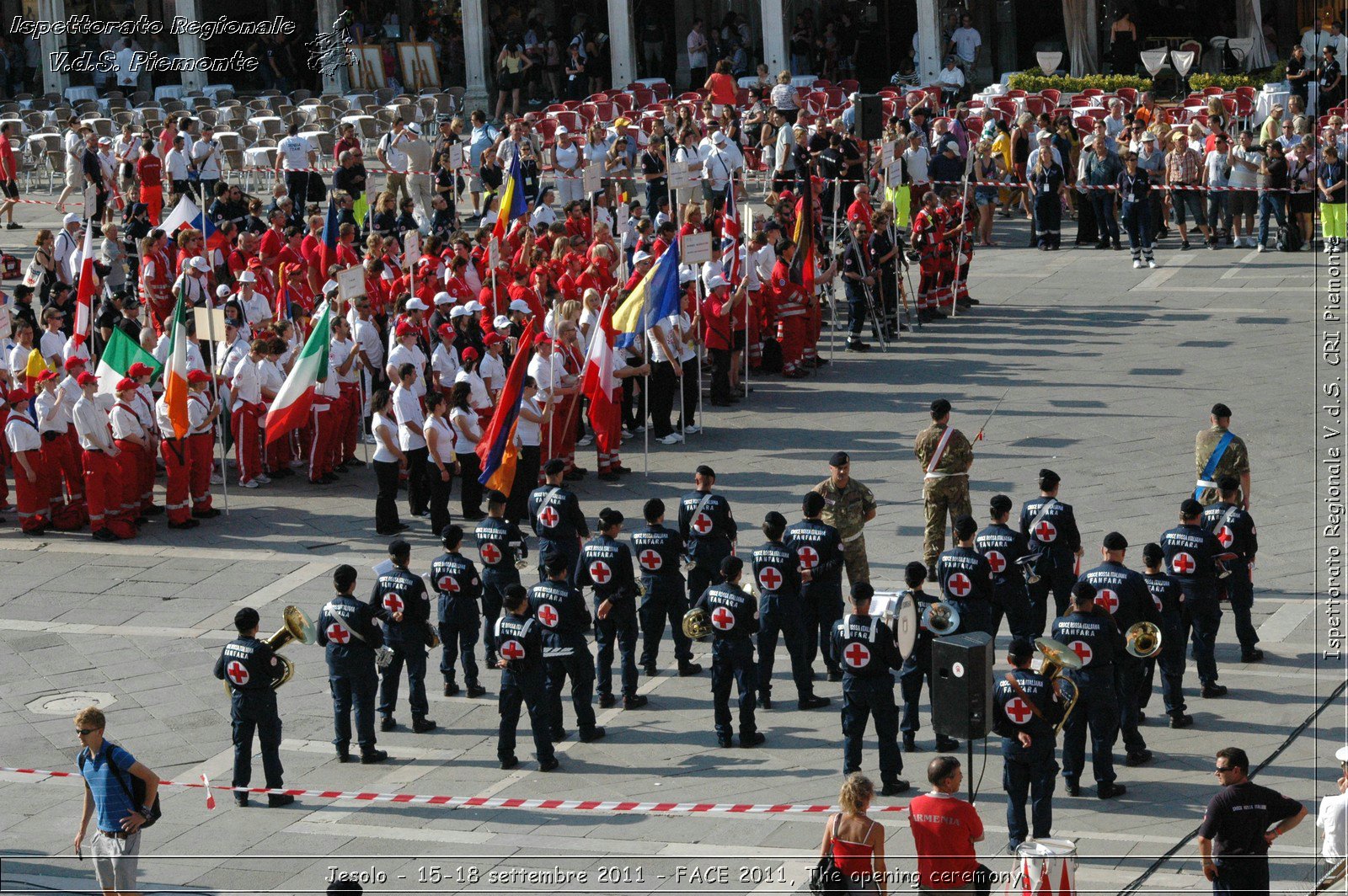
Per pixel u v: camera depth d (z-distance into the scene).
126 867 39.66
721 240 85.44
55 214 128.38
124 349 71.69
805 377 86.81
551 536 57.09
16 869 43.34
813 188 96.56
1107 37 152.88
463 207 127.44
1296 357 85.12
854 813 35.94
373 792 47.19
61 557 67.75
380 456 67.62
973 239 113.75
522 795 46.50
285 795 46.69
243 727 46.41
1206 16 151.62
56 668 57.03
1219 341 88.75
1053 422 77.00
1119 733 48.88
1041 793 41.84
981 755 48.03
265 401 74.38
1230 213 108.38
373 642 48.88
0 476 74.19
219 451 81.56
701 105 133.88
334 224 89.44
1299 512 65.50
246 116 141.12
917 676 48.31
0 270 100.06
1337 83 124.94
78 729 39.53
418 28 170.75
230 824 45.38
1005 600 52.34
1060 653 42.34
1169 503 66.06
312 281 88.94
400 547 51.19
